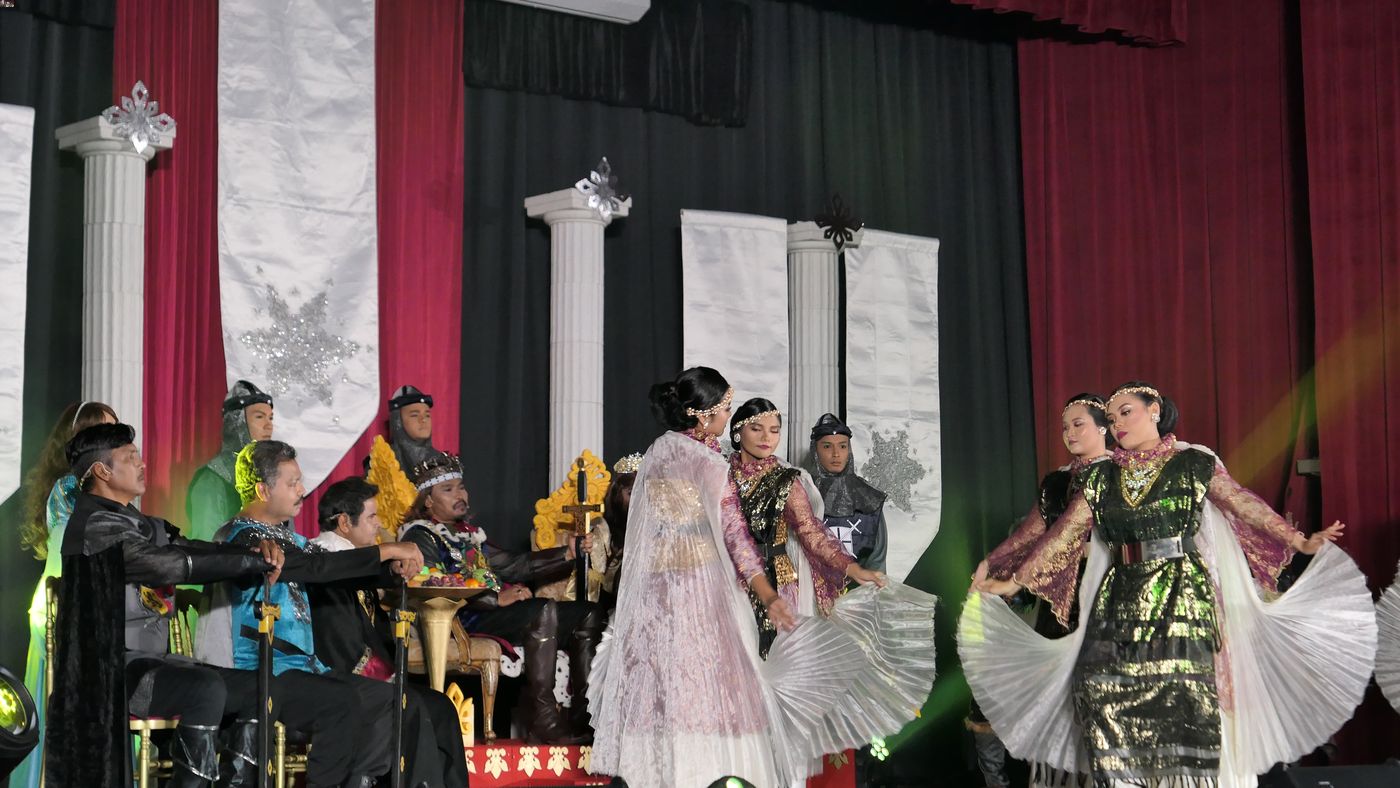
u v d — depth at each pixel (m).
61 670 4.47
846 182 9.57
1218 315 9.86
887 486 9.03
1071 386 9.82
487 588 5.82
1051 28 9.99
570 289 8.21
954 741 9.41
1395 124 9.09
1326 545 5.46
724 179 9.19
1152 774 5.19
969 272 9.95
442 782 5.09
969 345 9.89
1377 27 9.18
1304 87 9.34
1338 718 5.39
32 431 6.91
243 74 7.39
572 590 6.68
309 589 5.31
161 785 5.08
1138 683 5.25
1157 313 9.98
